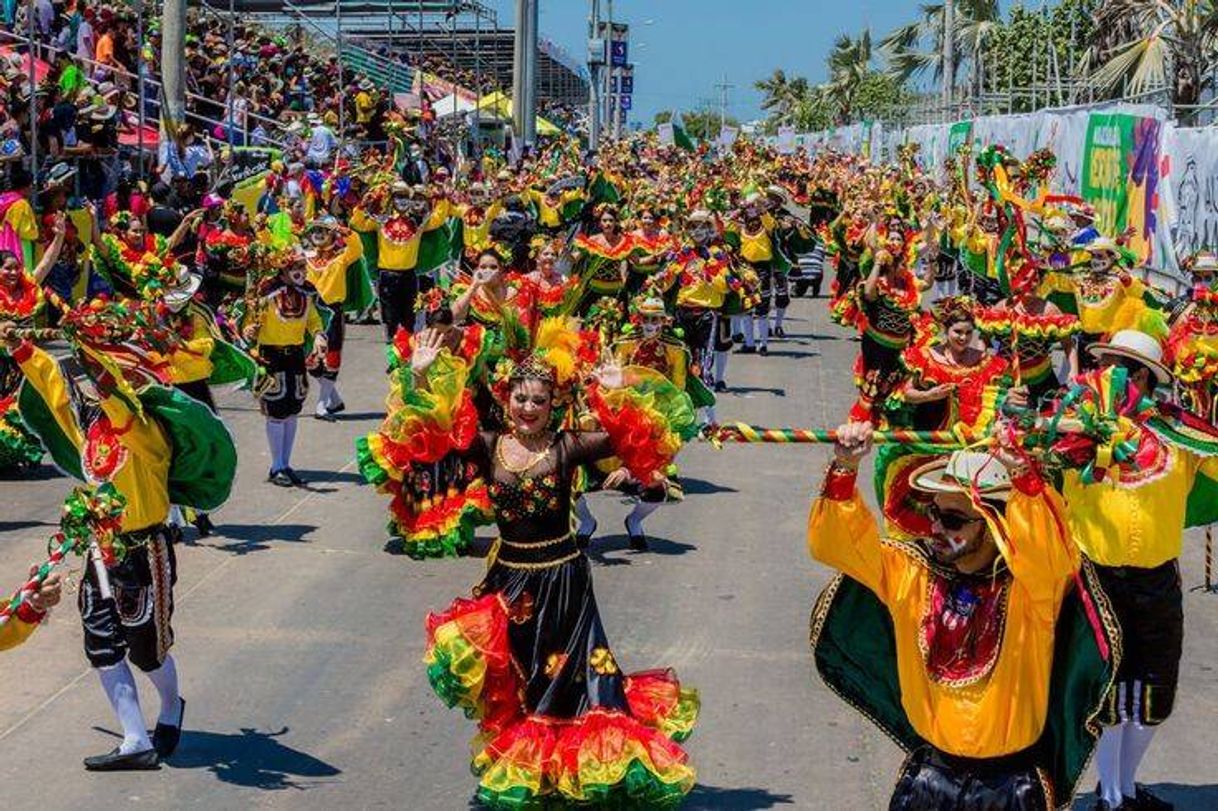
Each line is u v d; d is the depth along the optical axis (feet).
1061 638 17.56
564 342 24.44
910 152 92.53
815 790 23.43
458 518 34.91
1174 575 21.59
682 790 20.89
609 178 91.30
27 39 69.41
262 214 58.18
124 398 23.11
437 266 66.39
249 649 29.37
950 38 162.81
